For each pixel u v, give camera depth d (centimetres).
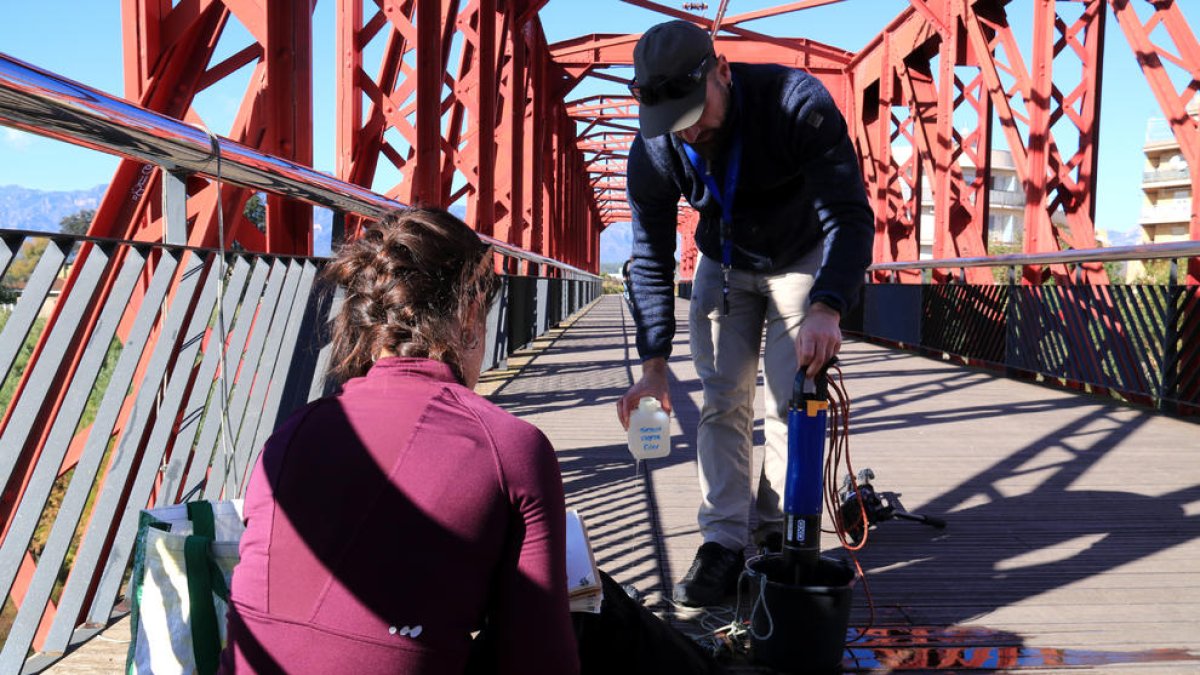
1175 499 315
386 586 91
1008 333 691
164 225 178
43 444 174
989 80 845
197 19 315
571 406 523
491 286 109
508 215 1231
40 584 167
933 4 1002
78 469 168
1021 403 548
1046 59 728
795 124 192
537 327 998
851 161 192
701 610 212
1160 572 240
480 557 93
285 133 349
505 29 1155
